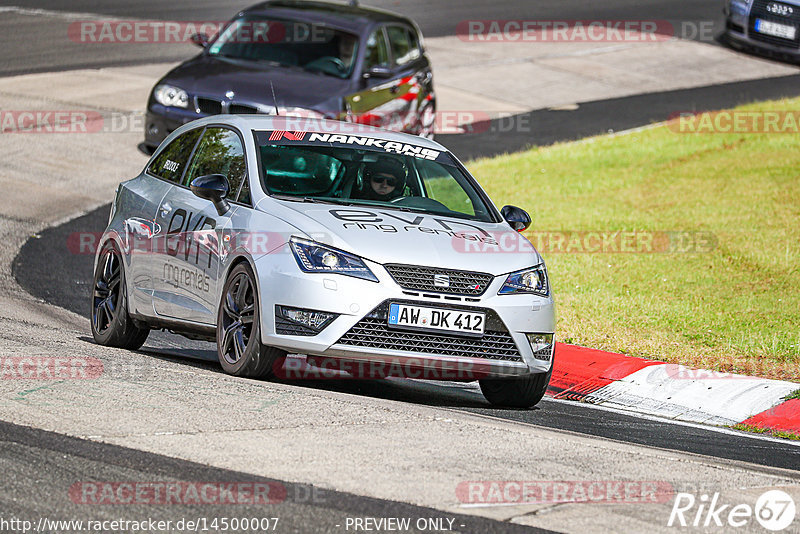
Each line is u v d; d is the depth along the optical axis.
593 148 67.69
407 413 23.56
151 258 30.36
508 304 26.53
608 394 31.73
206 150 30.92
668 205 54.69
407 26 65.44
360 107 57.62
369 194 29.17
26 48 83.62
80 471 18.33
